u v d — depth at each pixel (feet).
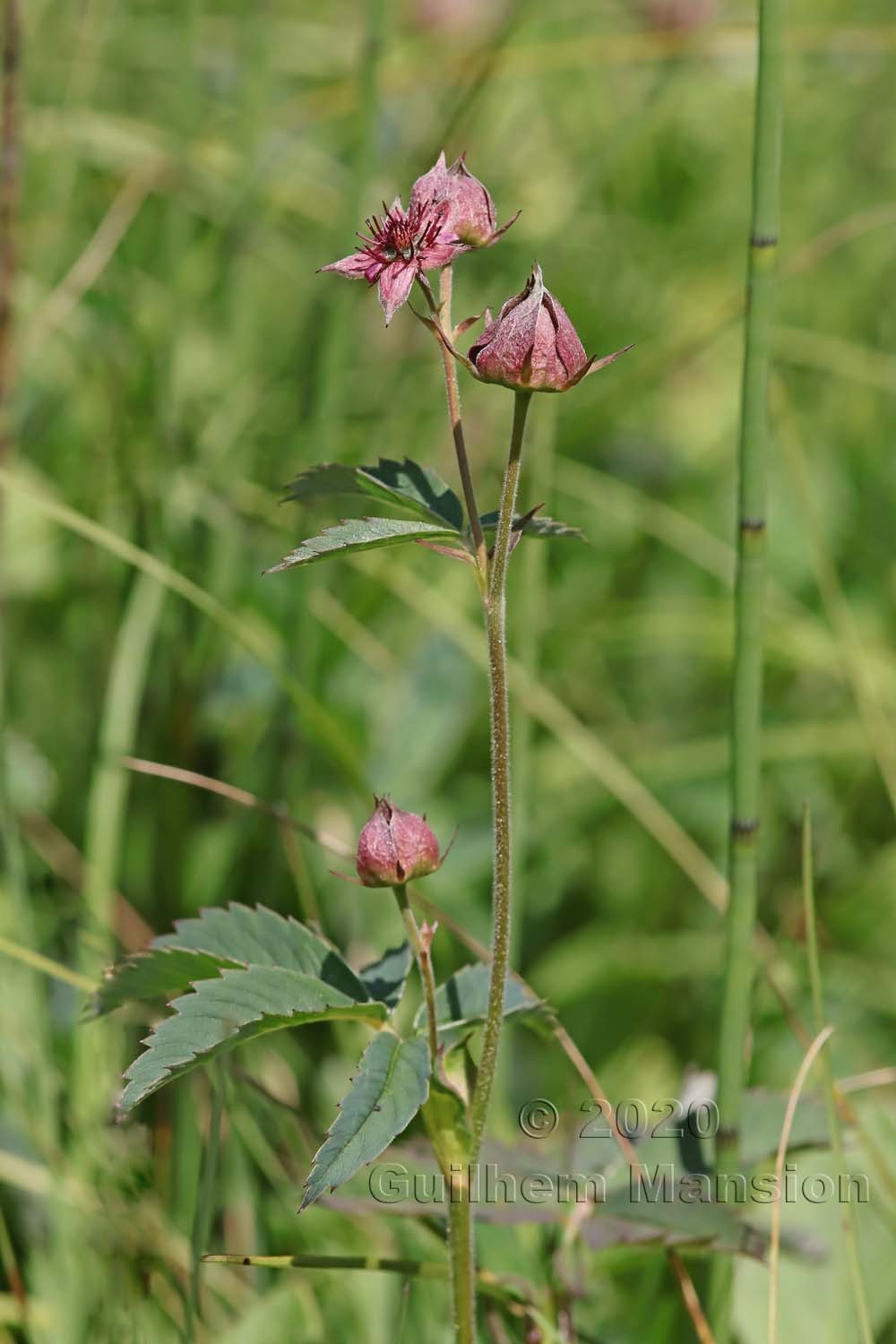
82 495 4.15
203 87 5.12
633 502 4.75
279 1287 3.30
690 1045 3.76
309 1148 3.43
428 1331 3.30
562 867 4.11
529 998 3.13
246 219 4.28
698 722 4.67
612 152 4.80
